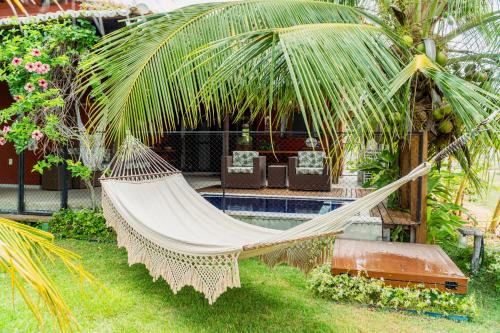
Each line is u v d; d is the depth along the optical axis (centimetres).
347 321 409
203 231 491
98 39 685
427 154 598
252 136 1223
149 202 542
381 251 505
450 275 421
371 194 346
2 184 1020
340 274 453
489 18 521
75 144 802
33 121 712
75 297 447
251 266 592
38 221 741
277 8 425
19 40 673
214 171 1282
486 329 397
